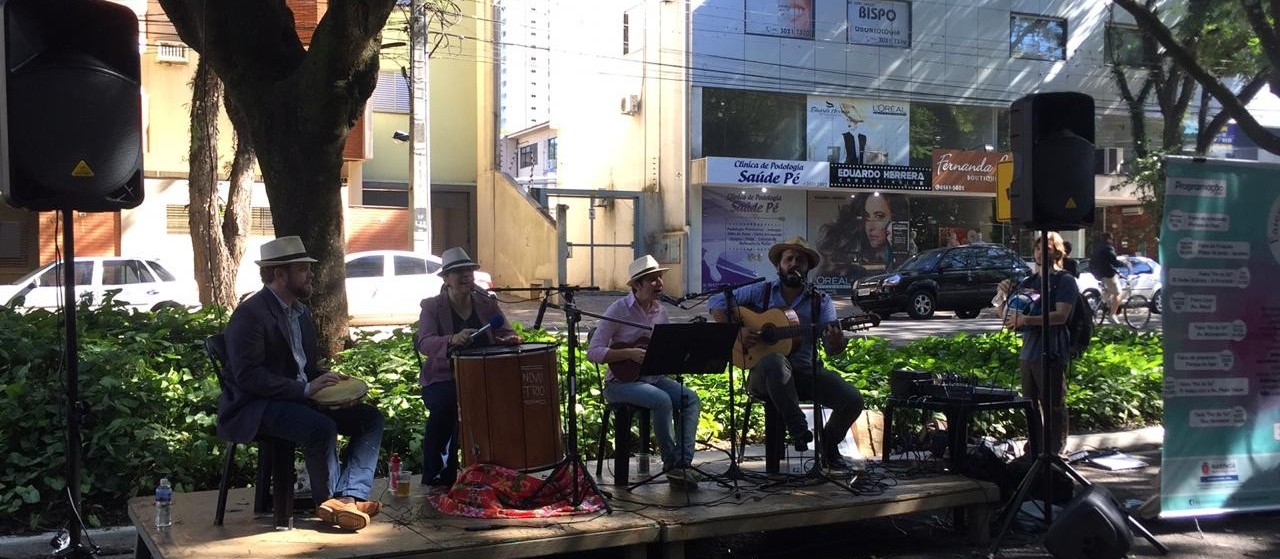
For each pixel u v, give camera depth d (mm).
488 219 30625
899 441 7859
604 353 6324
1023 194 6520
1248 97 19156
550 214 27547
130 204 5676
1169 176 6355
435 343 6219
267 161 9375
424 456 6273
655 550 5863
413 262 19266
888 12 29734
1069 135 6469
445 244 31672
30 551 6035
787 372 6547
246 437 5195
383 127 29828
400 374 8586
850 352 10969
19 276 22812
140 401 7211
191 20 9648
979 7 30734
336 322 9648
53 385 7105
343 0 8820
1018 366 10617
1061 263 7863
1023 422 9391
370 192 29781
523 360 5613
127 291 18094
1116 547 5551
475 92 31438
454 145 31359
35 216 22844
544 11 32656
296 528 5262
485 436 5594
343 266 9719
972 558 6137
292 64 9531
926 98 30312
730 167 27734
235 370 5242
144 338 8766
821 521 5805
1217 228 6480
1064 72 31922
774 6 28562
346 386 5426
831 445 6898
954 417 6859
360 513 5188
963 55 30641
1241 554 6102
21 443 6746
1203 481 6477
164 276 18625
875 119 29766
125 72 5629
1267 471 6625
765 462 7137
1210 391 6477
